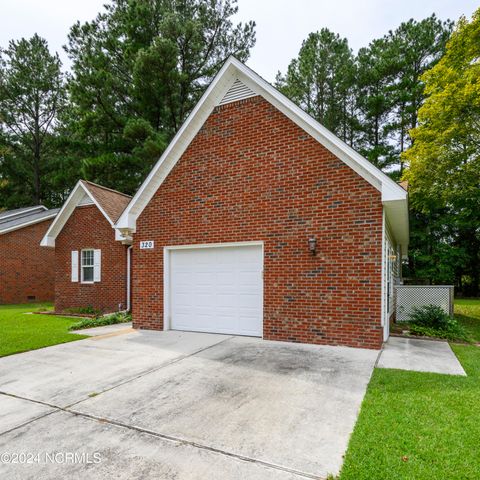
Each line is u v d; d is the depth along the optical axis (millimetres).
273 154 7500
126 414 3834
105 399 4273
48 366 5727
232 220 7918
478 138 12648
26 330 9188
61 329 9352
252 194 7703
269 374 5055
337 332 6738
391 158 22938
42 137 30875
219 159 8125
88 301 13711
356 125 24328
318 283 6930
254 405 3975
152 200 9000
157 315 8836
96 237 13695
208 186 8250
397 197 6199
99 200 13609
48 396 4410
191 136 8492
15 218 21984
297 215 7199
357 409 3797
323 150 7000
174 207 8688
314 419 3588
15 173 30266
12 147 30297
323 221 6941
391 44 23047
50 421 3703
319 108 23969
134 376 5121
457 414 3629
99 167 19594
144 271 9078
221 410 3863
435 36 21844
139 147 19109
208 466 2814
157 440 3254
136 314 9164
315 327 6930
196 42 19188
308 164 7133
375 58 23953
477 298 22062
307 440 3176
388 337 7891
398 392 4258
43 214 21469
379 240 6449
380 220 6445
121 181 20906
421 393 4227
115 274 13219
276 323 7320
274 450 3025
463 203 14344
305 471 2715
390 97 22812
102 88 18938
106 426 3562
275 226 7414
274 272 7383
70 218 14320
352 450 2961
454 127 12266
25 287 19125
